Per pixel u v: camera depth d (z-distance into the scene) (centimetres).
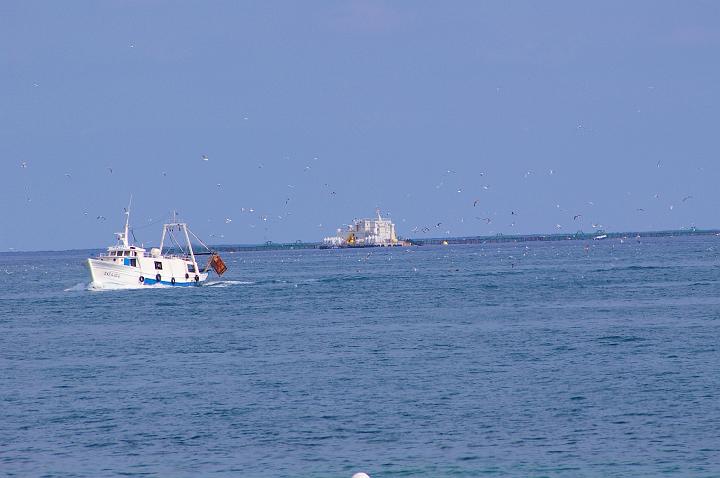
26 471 15788
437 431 17525
